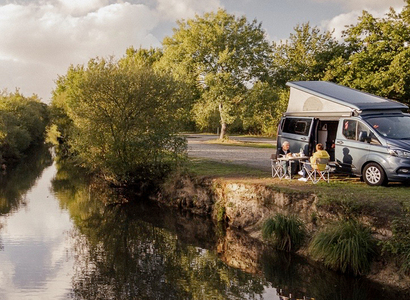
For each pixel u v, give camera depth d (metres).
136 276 10.68
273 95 42.19
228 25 41.56
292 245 11.32
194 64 40.62
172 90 21.34
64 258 12.15
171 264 11.59
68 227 15.80
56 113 52.34
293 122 15.95
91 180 27.30
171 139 20.39
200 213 16.33
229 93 39.75
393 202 9.90
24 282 10.23
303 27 35.31
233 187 14.74
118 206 19.09
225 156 26.36
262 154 28.17
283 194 12.26
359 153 13.12
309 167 14.28
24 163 38.25
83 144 21.67
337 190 11.84
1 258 12.14
